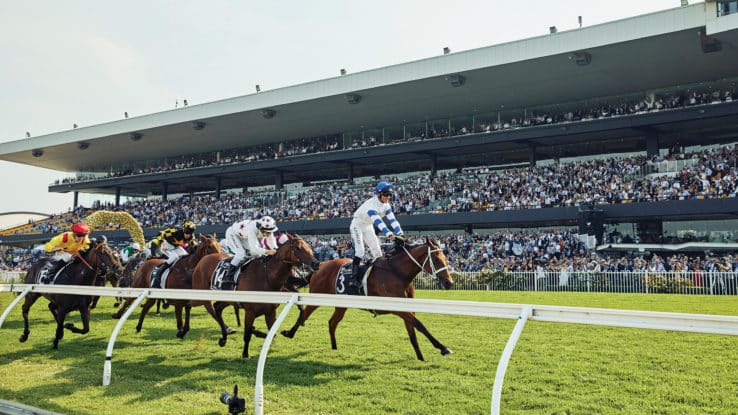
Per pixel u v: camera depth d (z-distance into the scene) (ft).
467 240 86.12
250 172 127.13
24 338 27.58
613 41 72.84
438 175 105.70
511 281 65.92
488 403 16.01
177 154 141.18
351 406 16.06
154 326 32.76
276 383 18.67
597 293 57.11
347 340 26.58
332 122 111.86
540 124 96.43
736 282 54.24
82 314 26.43
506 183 91.71
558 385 17.76
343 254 94.43
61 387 18.85
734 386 17.28
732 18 64.75
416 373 19.62
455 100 98.12
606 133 90.74
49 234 135.03
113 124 121.60
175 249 32.32
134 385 18.89
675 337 25.91
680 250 76.28
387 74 90.53
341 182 125.39
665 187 76.07
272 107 102.17
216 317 25.68
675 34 69.97
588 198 80.74
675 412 14.92
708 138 89.97
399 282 21.97
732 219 75.87
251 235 24.64
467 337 26.86
